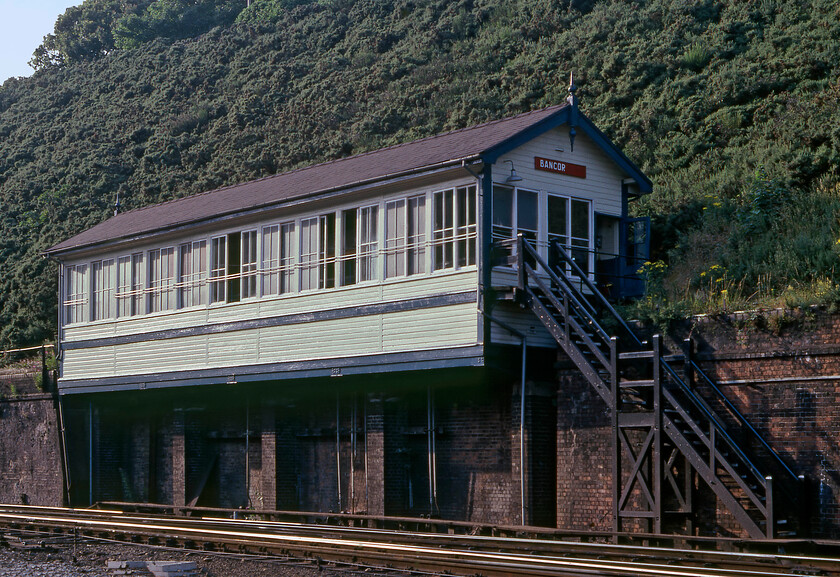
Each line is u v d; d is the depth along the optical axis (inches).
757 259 742.5
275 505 832.3
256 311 816.9
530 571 434.6
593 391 644.7
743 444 568.4
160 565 504.1
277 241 809.5
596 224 745.0
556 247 673.6
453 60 1569.9
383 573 478.3
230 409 918.4
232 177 1588.3
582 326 657.6
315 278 775.7
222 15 2544.3
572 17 1499.8
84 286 992.9
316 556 541.0
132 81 2146.9
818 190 828.0
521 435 672.4
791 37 1139.3
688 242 822.5
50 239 1577.3
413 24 1822.1
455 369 695.1
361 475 791.7
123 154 1815.9
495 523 694.5
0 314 1455.5
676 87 1138.7
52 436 1011.3
